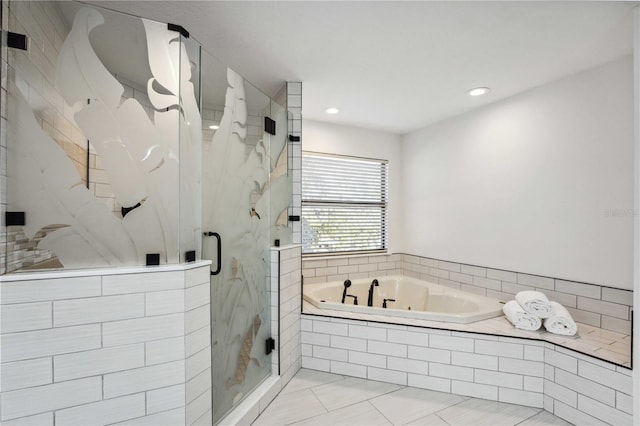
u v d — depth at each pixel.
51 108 1.22
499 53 1.97
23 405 1.11
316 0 1.51
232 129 1.75
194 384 1.40
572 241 2.24
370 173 3.72
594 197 2.12
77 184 1.23
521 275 2.57
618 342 1.87
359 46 1.92
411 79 2.36
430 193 3.47
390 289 3.53
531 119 2.51
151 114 1.35
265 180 2.10
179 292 1.33
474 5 1.52
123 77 1.32
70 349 1.17
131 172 1.31
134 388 1.27
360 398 2.05
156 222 1.34
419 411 1.91
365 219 3.69
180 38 1.39
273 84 2.49
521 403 1.97
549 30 1.71
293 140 2.46
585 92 2.17
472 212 3.00
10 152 1.14
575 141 2.22
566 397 1.80
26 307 1.11
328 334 2.40
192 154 1.45
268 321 2.14
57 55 1.23
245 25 1.72
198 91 1.49
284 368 2.21
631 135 1.94
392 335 2.24
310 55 2.04
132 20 1.33
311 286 3.14
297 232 2.48
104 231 1.26
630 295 1.94
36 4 1.20
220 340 1.64
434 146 3.43
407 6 1.54
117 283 1.24
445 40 1.84
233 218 1.76
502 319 2.32
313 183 3.38
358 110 3.05
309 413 1.89
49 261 1.19
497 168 2.77
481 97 2.71
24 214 1.16
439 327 2.16
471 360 2.07
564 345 1.83
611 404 1.61
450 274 3.21
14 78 1.15
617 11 1.53
